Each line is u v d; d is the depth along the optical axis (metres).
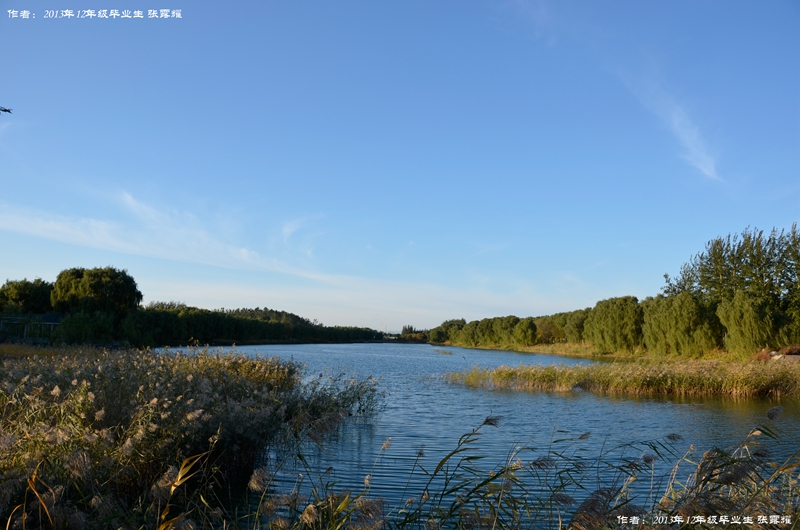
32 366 12.27
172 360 15.83
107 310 57.53
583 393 23.59
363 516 4.16
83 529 4.64
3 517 4.70
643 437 13.73
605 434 14.15
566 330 77.25
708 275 53.28
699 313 45.16
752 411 18.52
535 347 84.75
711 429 14.97
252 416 9.30
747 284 48.34
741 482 4.97
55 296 61.16
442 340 147.75
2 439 5.72
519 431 14.49
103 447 6.73
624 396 22.62
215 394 9.98
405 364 44.88
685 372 24.23
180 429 7.92
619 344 58.31
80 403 8.05
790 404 20.28
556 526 6.09
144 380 10.64
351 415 15.52
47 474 5.64
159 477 6.88
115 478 6.45
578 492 8.27
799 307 42.91
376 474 9.62
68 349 25.41
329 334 121.69
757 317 37.94
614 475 9.44
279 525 4.57
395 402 20.38
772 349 37.44
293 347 80.69
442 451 11.71
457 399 21.31
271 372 18.73
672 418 16.88
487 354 72.44
